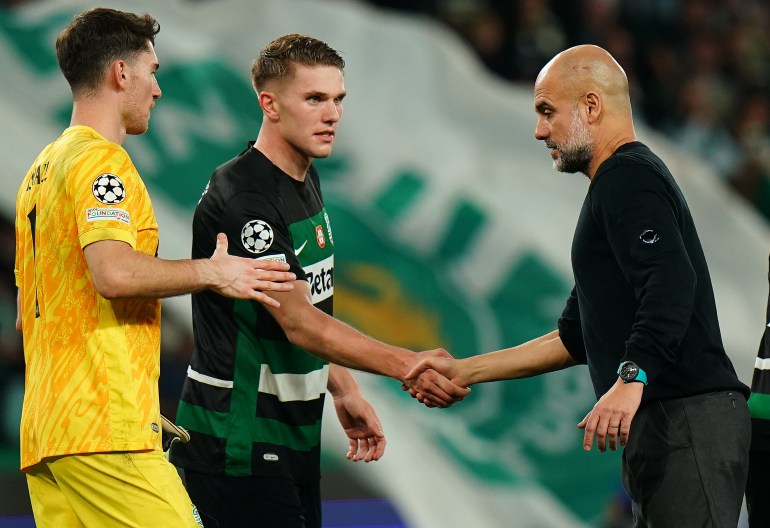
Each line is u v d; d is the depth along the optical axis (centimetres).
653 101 3912
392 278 2561
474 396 2445
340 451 2078
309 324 1235
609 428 1071
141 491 1084
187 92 2564
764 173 3769
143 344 1105
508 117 2989
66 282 1089
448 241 2683
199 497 1271
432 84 2969
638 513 1195
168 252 2203
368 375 2383
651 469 1138
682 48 4088
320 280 1305
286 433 1281
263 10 2955
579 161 1199
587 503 2366
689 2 4153
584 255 1169
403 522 2205
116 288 1041
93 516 1097
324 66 1251
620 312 1153
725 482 1120
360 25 3019
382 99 2911
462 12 3566
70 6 2619
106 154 1081
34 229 1116
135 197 1089
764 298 3027
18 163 2227
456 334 2533
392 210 2691
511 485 2250
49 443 1080
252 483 1265
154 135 2467
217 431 1259
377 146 2827
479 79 3058
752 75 4147
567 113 1196
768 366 1255
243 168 1273
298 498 1290
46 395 1088
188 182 2444
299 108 1248
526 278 2662
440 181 2755
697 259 1162
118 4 2747
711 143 3841
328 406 2105
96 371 1079
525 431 2408
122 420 1077
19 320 1180
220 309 1262
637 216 1104
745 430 1143
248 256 1244
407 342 2483
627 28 4034
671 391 1133
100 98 1124
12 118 2323
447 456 2267
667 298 1079
